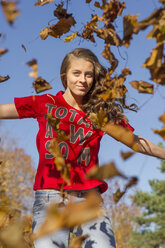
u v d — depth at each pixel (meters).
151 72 1.22
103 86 1.66
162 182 23.89
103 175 0.74
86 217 0.65
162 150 2.10
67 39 1.94
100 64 2.20
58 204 1.55
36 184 1.97
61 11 1.99
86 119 2.09
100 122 1.61
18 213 1.30
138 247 21.47
